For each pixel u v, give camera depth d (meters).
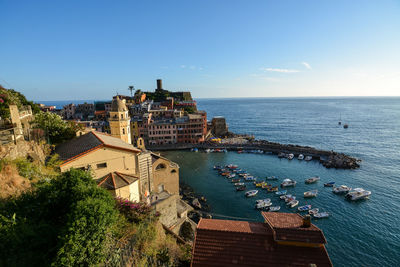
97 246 12.59
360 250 38.72
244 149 107.12
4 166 17.75
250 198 58.12
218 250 15.91
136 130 112.19
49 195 14.97
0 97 34.06
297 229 16.22
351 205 53.31
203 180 70.44
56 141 35.91
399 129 155.50
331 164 81.06
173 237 23.61
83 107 156.38
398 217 48.03
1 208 13.84
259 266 14.90
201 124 116.50
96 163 26.94
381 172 74.25
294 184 65.25
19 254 11.42
